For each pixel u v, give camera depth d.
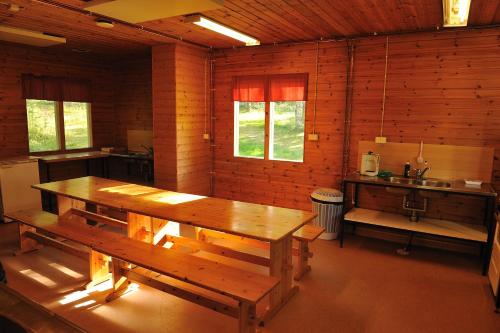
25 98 5.76
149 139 6.52
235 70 5.68
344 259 3.94
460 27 3.98
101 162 6.97
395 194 4.53
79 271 3.51
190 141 5.65
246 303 2.30
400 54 4.38
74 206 4.46
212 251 3.37
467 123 4.08
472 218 4.11
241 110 5.84
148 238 3.49
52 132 6.31
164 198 3.55
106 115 7.05
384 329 2.64
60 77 6.21
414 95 4.34
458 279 3.49
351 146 4.83
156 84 5.49
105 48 5.75
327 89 4.93
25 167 5.10
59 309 2.83
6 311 0.95
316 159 5.12
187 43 5.30
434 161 4.26
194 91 5.64
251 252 4.07
